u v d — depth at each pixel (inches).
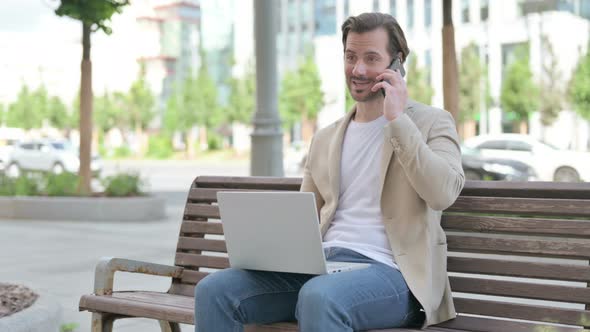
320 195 124.2
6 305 156.9
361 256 111.0
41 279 277.1
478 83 1726.1
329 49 2388.0
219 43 2915.8
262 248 107.7
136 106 2551.7
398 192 111.6
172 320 113.7
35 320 145.3
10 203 535.5
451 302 111.9
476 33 1980.8
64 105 2620.6
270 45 365.4
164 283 262.7
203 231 142.9
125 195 555.8
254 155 366.9
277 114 368.5
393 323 107.4
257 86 366.6
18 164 1186.0
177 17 3216.0
